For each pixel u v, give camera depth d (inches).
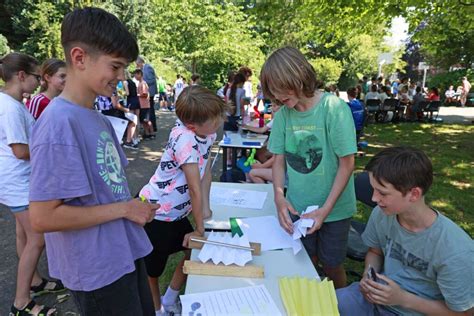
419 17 276.7
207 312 44.1
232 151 167.9
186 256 78.2
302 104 66.6
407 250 54.3
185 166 63.2
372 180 51.8
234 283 50.9
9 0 665.0
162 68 663.1
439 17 272.5
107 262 44.5
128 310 47.6
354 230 95.9
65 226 40.3
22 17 660.7
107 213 43.5
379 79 515.8
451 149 281.7
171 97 586.6
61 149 39.0
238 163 170.4
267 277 52.7
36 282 93.7
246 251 57.3
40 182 38.7
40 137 39.2
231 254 56.0
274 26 297.4
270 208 78.9
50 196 38.9
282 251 60.1
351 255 84.4
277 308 45.4
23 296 82.5
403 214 52.2
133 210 46.6
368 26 304.7
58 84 91.2
